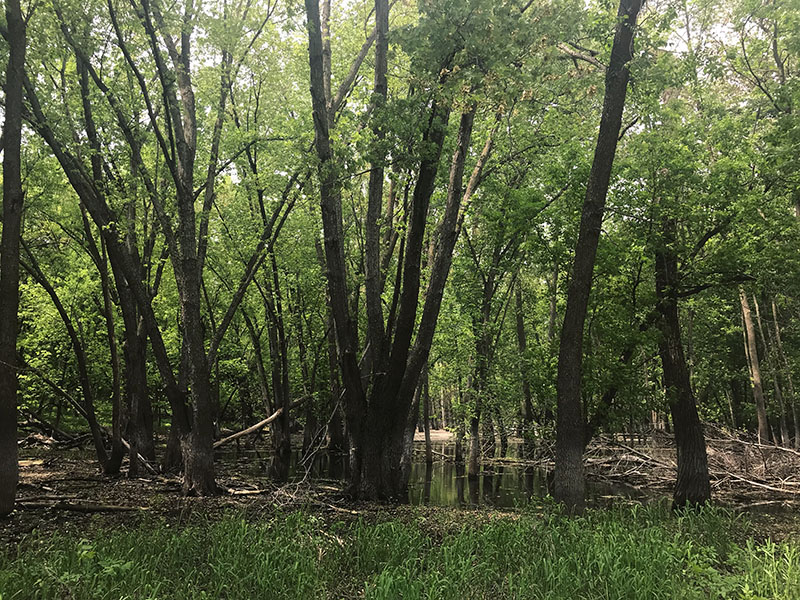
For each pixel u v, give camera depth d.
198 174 18.95
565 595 6.59
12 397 10.35
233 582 6.71
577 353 11.04
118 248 14.23
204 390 13.96
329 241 13.59
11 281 10.30
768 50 17.00
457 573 7.09
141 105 14.91
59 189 16.62
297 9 13.12
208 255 21.69
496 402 21.56
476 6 9.28
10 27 10.66
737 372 31.97
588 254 11.14
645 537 8.92
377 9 13.54
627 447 22.52
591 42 14.78
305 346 27.06
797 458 19.92
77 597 5.92
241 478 18.34
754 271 14.11
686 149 14.48
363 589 7.01
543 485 20.30
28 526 9.80
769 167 14.32
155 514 11.20
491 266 21.95
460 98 10.25
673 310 14.91
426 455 26.08
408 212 14.73
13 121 10.53
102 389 27.94
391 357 13.26
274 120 18.83
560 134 17.16
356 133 12.52
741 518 12.74
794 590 6.44
